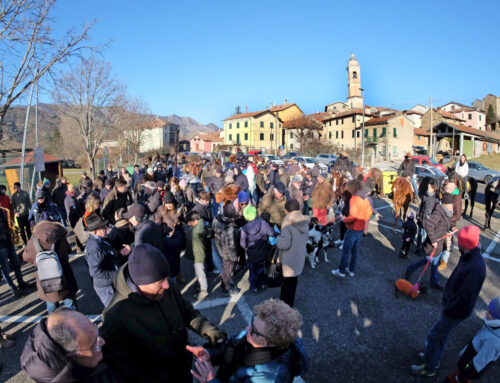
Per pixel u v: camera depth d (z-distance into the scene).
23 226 8.45
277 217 6.88
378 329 4.49
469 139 46.78
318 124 63.31
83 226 5.30
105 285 4.00
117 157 46.88
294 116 77.19
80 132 23.06
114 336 1.99
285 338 1.88
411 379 3.57
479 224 9.90
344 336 4.34
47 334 1.57
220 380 2.03
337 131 62.75
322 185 8.21
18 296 5.62
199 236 5.28
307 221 4.46
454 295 3.24
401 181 9.48
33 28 9.76
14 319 4.91
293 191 9.90
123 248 4.66
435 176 16.39
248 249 5.39
